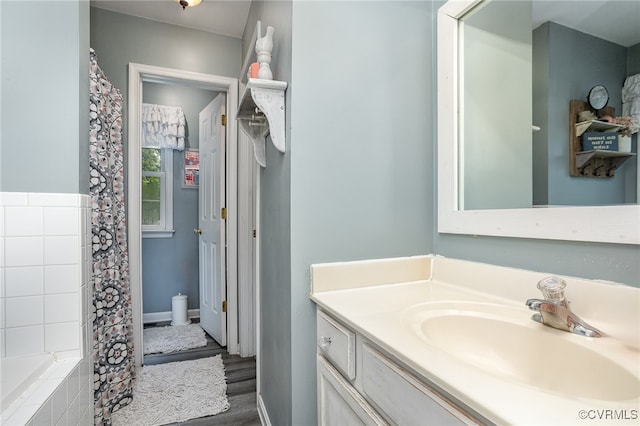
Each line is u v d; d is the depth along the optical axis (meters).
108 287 1.67
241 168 2.39
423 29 1.28
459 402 0.50
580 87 0.84
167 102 3.19
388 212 1.21
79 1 1.20
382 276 1.17
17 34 1.10
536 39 0.94
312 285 1.08
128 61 2.12
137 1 1.99
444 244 1.23
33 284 1.11
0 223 1.08
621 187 0.74
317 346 1.08
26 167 1.11
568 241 0.82
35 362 1.05
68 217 1.16
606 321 0.72
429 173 1.29
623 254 0.71
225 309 2.50
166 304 3.18
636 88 0.73
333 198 1.12
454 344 0.83
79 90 1.19
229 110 2.41
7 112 1.09
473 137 1.13
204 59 2.31
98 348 1.56
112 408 1.65
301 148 1.08
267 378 1.50
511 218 0.96
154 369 2.12
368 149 1.18
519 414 0.42
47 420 0.88
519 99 0.98
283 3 1.17
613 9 0.78
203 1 1.96
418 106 1.27
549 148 0.90
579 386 0.65
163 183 3.19
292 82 1.06
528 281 0.90
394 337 0.68
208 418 1.63
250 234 2.39
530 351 0.75
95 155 1.55
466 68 1.16
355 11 1.16
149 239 3.13
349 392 0.82
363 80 1.17
